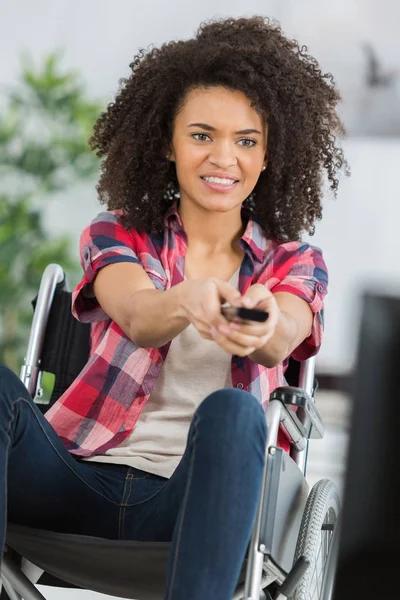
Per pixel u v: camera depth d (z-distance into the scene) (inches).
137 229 96.3
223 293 70.0
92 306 93.3
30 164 256.7
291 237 101.8
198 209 95.2
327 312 265.0
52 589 155.9
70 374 106.1
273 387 92.9
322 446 236.7
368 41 267.1
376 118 266.5
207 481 70.3
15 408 78.3
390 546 43.9
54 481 81.9
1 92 267.9
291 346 86.5
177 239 95.9
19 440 79.3
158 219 96.7
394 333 43.7
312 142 101.1
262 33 99.9
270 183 100.8
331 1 268.4
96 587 83.1
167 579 70.2
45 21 274.2
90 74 273.6
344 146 267.4
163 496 79.9
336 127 105.8
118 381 90.0
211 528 69.6
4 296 252.8
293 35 270.2
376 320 43.9
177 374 90.5
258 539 76.7
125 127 100.7
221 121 91.6
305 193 102.8
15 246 255.1
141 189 98.8
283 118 96.3
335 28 267.9
